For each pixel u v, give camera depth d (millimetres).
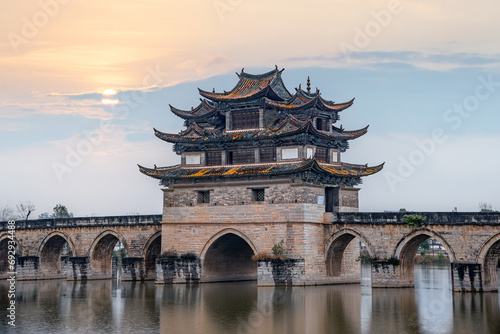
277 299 91250
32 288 115125
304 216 105000
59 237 136750
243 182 110375
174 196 116375
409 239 100312
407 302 86938
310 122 106125
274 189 108000
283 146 109875
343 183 114312
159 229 123375
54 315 81625
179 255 115000
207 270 115188
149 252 125562
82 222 132000
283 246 106125
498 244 93812
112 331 71188
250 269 124750
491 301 86500
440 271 148375
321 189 109750
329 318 76375
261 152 112688
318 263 108125
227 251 117875
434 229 97688
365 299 90188
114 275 141125
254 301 89812
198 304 88125
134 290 106438
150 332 70438
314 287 104625
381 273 102188
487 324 71688
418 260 178375
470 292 93938
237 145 113625
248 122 114625
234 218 110812
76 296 100438
